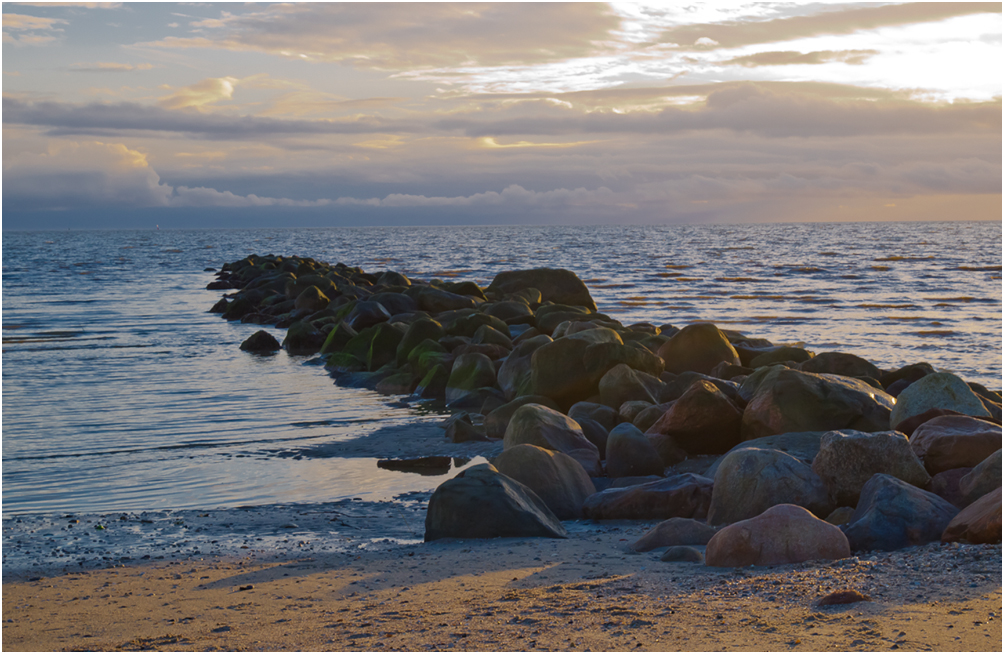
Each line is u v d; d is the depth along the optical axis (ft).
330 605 22.15
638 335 68.39
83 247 490.49
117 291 180.75
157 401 63.87
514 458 35.73
